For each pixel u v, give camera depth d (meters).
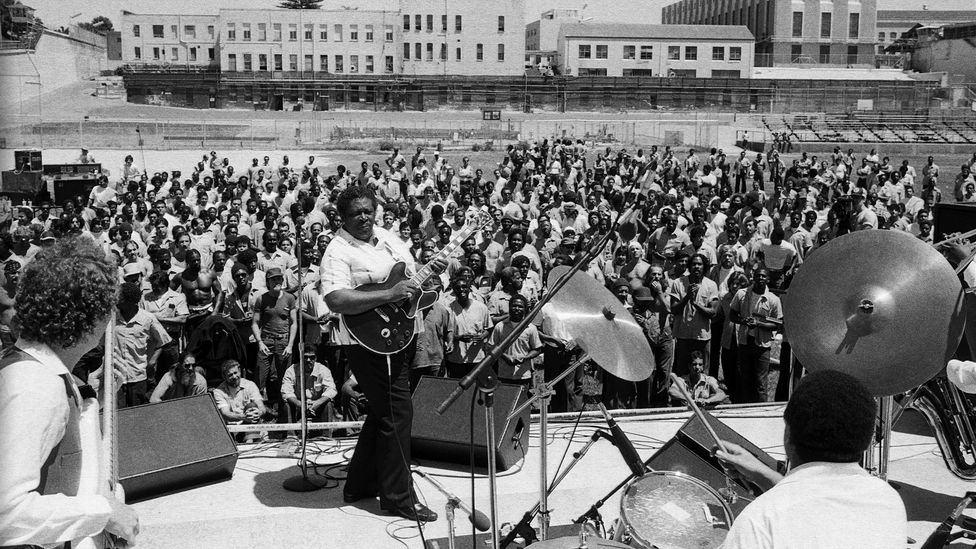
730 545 2.72
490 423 4.29
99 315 2.97
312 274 11.17
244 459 7.06
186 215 19.11
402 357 5.71
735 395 10.02
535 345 9.09
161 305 10.59
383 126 73.81
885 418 5.22
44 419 2.77
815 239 15.44
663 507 4.12
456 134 64.25
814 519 2.64
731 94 88.81
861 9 102.56
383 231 5.96
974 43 90.88
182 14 97.62
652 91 88.88
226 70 92.62
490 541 5.42
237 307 10.36
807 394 2.80
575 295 4.91
